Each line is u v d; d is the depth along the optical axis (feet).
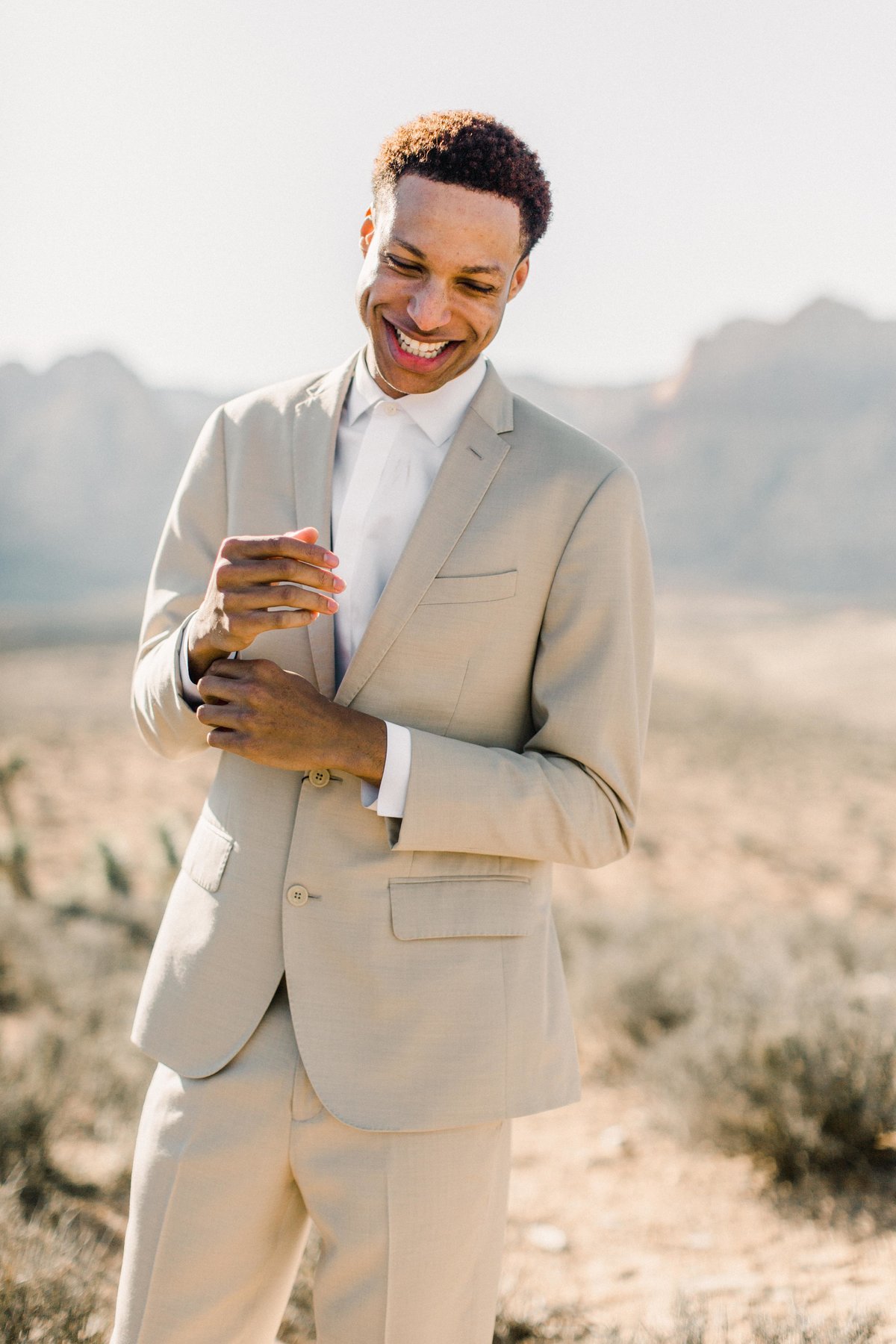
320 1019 5.15
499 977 5.33
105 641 276.62
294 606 4.84
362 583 5.59
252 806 5.50
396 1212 5.05
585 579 5.47
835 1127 13.51
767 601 446.60
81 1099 14.99
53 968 22.17
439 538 5.31
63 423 581.94
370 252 5.40
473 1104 5.16
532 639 5.55
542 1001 5.52
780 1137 13.47
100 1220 11.64
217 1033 5.28
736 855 75.97
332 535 5.66
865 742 156.66
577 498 5.47
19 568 513.45
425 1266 5.10
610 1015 19.93
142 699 5.70
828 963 21.16
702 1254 11.61
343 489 5.73
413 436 5.61
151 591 6.14
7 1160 12.04
